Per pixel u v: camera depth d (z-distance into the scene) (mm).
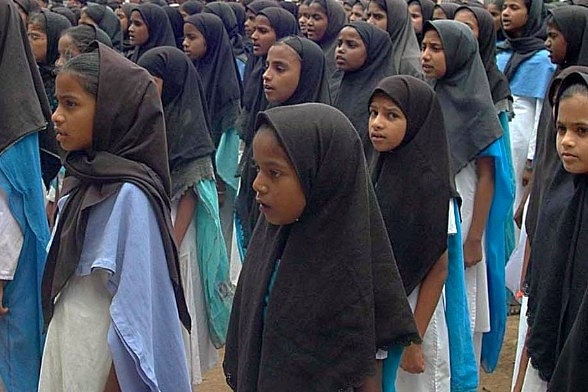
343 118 1806
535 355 2361
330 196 1774
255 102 4332
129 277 1972
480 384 3889
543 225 2432
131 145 2072
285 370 1787
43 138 2848
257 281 1905
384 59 3988
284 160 1744
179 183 3246
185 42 5074
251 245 2012
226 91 4945
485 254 3447
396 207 2479
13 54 2559
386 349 1899
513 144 4730
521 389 2629
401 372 2584
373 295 1797
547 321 2334
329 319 1765
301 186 1753
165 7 6797
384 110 2465
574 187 2336
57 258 2094
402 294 1864
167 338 2102
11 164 2518
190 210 3273
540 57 4805
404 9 5016
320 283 1770
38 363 2684
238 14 7785
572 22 3707
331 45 5465
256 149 1782
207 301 3359
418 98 2463
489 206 3373
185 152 3264
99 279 2049
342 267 1762
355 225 1769
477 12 4312
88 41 4023
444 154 2508
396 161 2500
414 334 1854
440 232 2465
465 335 2730
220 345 3418
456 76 3537
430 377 2643
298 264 1793
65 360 2055
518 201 4711
